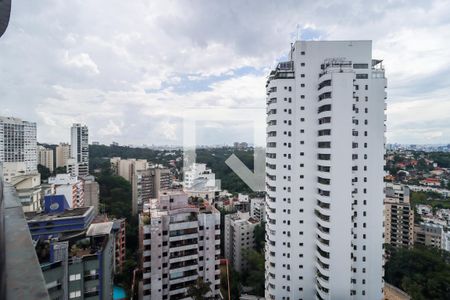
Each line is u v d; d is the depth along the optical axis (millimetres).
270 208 35750
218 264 35125
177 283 32656
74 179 67688
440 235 67625
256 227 63250
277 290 35062
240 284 50375
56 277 20078
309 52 34469
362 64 33594
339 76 31359
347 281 31516
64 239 23484
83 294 21312
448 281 39719
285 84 34625
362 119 33000
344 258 31516
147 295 31250
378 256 33156
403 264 51062
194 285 30359
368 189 33156
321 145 33375
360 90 33000
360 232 33250
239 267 61250
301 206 34969
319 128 33688
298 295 34844
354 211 33219
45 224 23547
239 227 62031
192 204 38062
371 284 33031
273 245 35438
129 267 42094
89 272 21641
